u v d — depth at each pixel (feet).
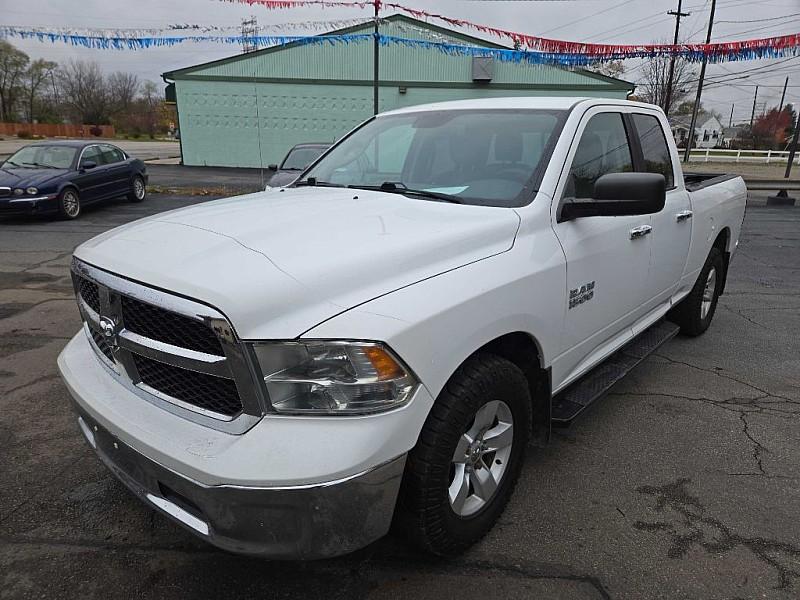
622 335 12.25
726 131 278.26
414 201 9.59
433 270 7.33
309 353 6.06
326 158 12.85
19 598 7.52
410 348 6.41
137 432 6.70
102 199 44.37
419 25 74.38
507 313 7.80
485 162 10.18
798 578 7.95
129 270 6.96
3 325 18.13
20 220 40.22
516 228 8.66
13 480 10.07
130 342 7.04
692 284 15.98
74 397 7.82
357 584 7.81
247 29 41.52
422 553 7.95
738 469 10.63
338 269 6.68
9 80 238.27
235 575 7.98
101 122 252.62
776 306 21.50
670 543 8.63
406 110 12.91
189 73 88.12
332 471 5.90
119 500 9.57
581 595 7.63
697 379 14.66
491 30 41.63
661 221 12.51
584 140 10.41
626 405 13.19
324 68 88.63
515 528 8.94
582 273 9.62
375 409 6.21
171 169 88.02
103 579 7.88
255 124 90.68
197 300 6.20
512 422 8.48
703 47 40.37
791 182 82.74
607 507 9.48
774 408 13.08
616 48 41.39
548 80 88.48
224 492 5.95
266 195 10.56
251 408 6.15
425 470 7.02
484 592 7.66
